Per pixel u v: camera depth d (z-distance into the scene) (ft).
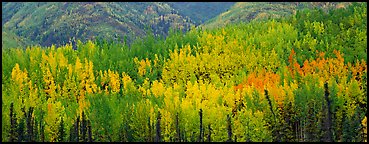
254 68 633.20
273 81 558.15
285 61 639.35
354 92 497.05
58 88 577.84
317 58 629.51
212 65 640.99
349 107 458.91
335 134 420.77
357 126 409.90
